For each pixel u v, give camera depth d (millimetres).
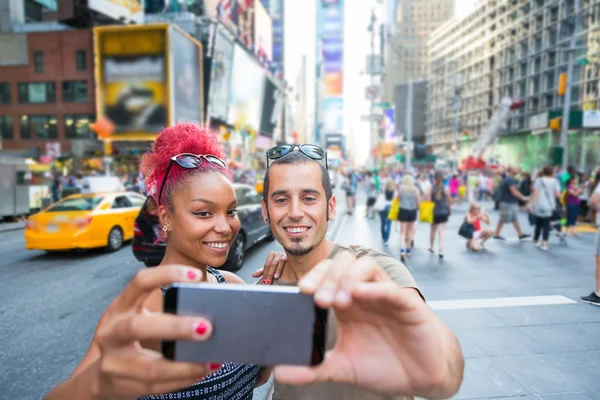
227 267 6621
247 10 51438
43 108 30984
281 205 1275
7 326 4414
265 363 579
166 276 590
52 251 8789
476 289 5383
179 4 37375
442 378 589
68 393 635
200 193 1114
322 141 164625
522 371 3125
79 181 17844
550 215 7988
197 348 581
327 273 579
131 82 25719
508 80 60312
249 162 44500
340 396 1087
